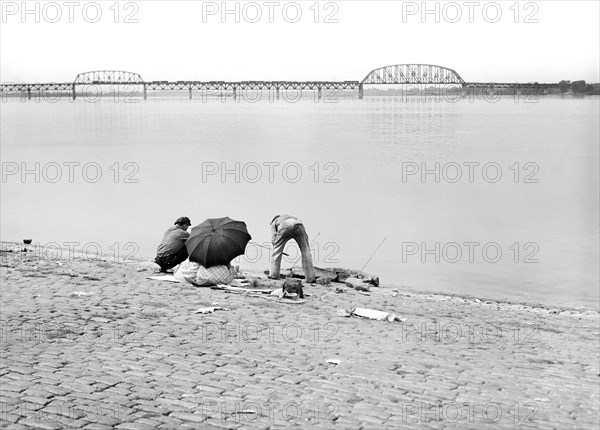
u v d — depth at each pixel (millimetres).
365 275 21031
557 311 19297
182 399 8961
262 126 143500
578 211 40594
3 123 157125
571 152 84000
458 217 38125
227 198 43875
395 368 11156
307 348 12031
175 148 87438
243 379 9984
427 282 23375
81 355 10695
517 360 12383
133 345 11461
